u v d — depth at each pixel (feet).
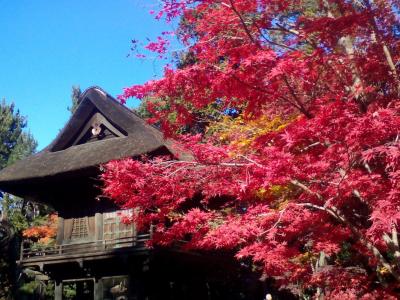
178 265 54.29
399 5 24.95
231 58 22.00
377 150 16.19
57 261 48.52
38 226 84.07
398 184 16.93
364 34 25.27
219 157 22.67
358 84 23.67
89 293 71.67
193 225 23.29
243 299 69.46
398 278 20.68
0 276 80.69
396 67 25.36
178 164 23.25
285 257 22.22
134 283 47.85
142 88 22.15
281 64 19.93
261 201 26.09
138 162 22.65
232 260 59.11
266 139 21.47
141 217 25.17
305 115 22.84
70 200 53.21
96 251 46.55
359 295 27.99
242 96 22.33
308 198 22.85
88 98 53.42
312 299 46.83
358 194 21.30
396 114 18.57
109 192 23.65
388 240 20.83
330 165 20.11
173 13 23.94
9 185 51.37
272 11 23.93
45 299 74.23
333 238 23.88
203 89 22.18
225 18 23.81
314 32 23.85
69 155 52.03
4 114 173.68
